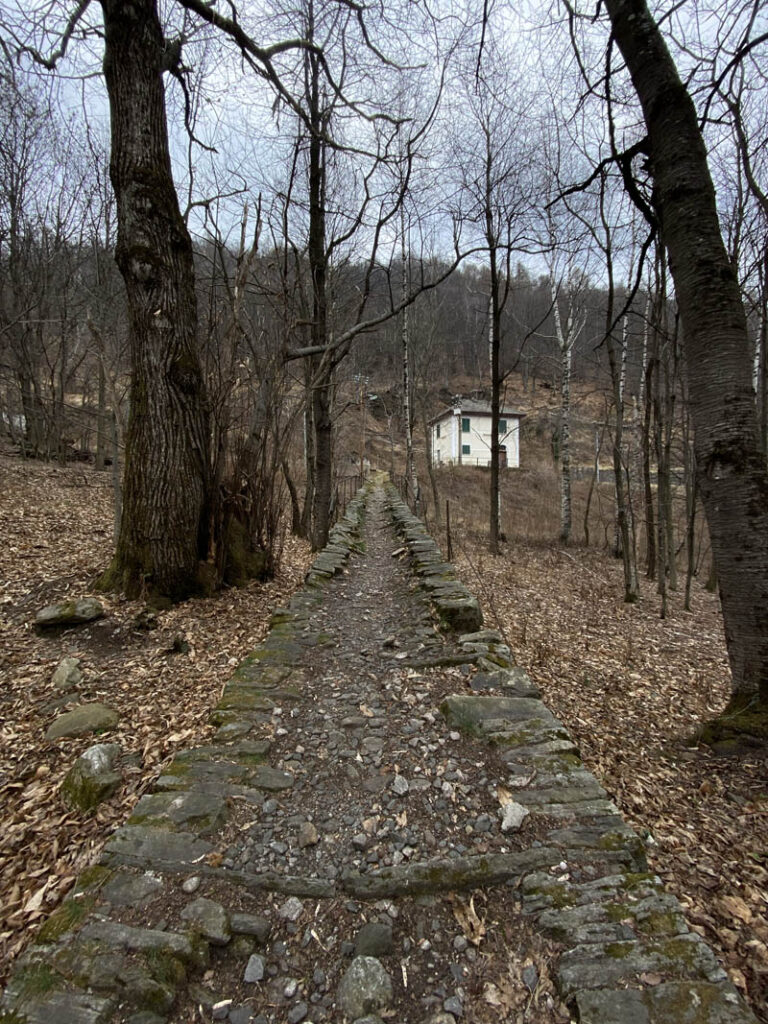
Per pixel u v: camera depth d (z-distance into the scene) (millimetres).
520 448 37719
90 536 8453
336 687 3854
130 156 5312
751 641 3543
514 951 1809
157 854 2213
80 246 14703
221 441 6176
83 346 16828
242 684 3812
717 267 3521
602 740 3984
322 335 9328
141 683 4230
